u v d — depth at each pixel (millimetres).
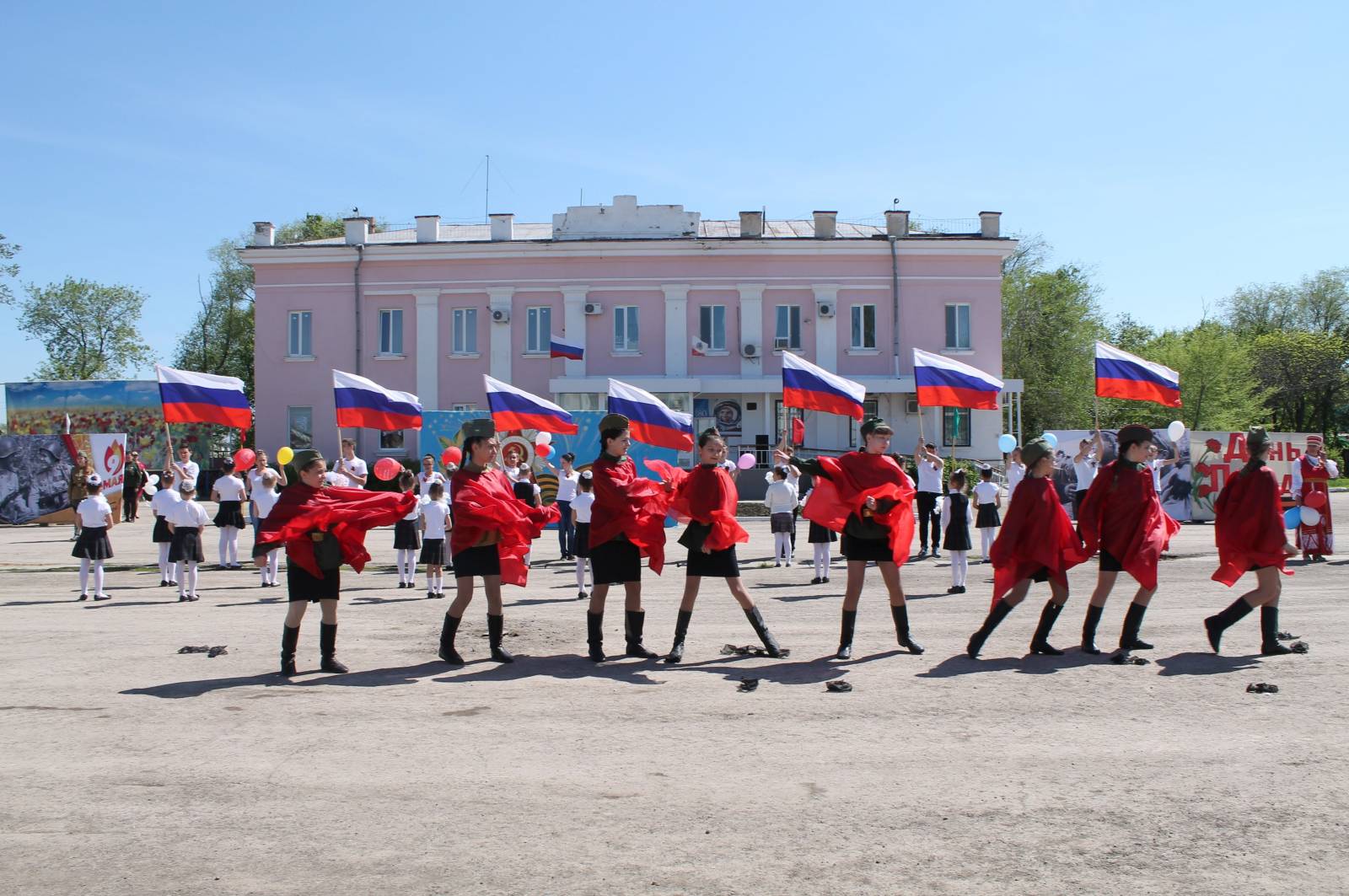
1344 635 9781
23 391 37719
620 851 4746
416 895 4301
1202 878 4418
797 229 40406
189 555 13352
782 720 6914
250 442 40719
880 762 5996
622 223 37281
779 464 16953
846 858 4645
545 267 37062
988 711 7059
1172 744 6277
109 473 28516
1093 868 4523
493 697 7633
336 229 63844
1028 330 52031
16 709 7324
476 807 5336
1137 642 9117
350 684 8078
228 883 4441
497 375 37062
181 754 6238
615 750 6273
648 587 14297
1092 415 54094
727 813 5219
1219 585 13562
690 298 36938
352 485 17844
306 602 8484
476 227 42125
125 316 62812
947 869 4523
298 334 37750
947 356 36562
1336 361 68562
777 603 12578
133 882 4461
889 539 8930
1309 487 16219
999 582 8766
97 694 7781
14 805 5395
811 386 17484
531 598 13328
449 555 14578
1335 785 5547
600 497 8984
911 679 8047
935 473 17578
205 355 61219
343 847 4816
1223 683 7832
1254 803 5289
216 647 9672
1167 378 17734
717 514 8820
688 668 8656
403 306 37500
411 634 10531
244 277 61250
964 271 36531
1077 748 6215
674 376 36719
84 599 13508
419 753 6254
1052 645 9445
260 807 5344
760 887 4355
